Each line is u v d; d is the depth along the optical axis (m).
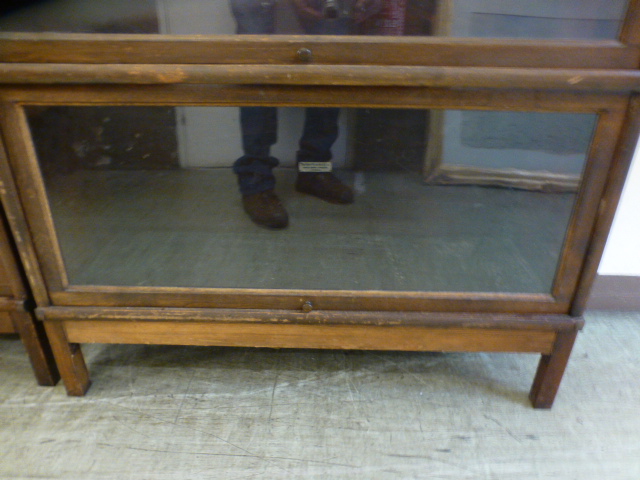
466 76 0.65
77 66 0.65
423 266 0.84
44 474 0.78
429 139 0.72
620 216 1.13
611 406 0.94
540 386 0.91
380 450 0.84
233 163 0.75
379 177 0.76
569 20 0.65
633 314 1.22
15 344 1.08
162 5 0.64
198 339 0.89
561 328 0.83
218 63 0.66
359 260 0.83
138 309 0.84
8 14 0.65
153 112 0.70
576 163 0.73
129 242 0.82
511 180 0.75
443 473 0.80
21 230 0.77
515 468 0.81
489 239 0.81
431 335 0.87
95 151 0.74
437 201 0.78
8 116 0.69
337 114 0.70
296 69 0.65
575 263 0.79
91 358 1.04
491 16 0.65
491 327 0.83
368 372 1.02
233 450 0.83
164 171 0.76
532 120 0.70
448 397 0.96
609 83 0.64
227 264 0.84
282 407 0.93
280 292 0.83
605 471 0.81
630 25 0.63
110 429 0.87
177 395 0.95
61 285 0.83
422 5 0.64
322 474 0.79
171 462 0.81
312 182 0.76
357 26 0.65
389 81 0.65
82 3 0.64
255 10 0.64
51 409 0.91
